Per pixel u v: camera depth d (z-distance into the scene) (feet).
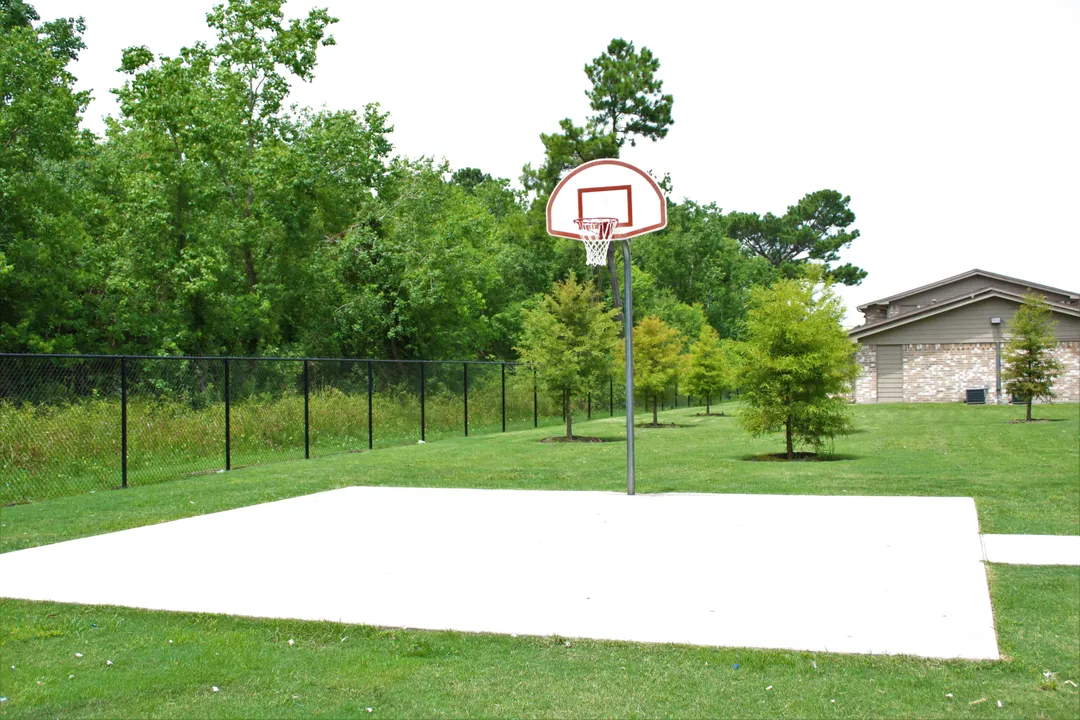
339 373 96.89
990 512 31.71
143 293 93.81
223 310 98.02
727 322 255.70
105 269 94.22
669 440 74.23
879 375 138.72
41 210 91.15
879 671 15.42
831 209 324.60
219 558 25.79
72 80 102.89
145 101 96.99
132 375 82.99
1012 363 90.94
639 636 17.51
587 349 77.82
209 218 101.65
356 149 114.11
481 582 22.03
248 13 104.94
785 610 19.01
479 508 34.58
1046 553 24.23
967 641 16.75
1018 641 16.99
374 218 124.06
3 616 20.15
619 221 47.19
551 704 14.47
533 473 48.44
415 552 25.96
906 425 85.10
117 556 26.45
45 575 24.02
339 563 24.68
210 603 20.70
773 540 26.55
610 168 47.32
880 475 44.21
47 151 94.43
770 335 55.26
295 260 109.70
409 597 20.76
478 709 14.34
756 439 73.20
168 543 28.43
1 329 83.71
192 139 97.09
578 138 148.36
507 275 167.84
